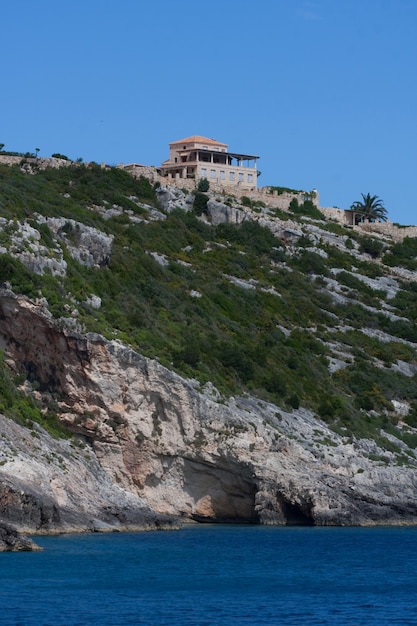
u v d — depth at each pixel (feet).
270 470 488.85
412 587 326.03
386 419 583.58
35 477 388.57
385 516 512.22
